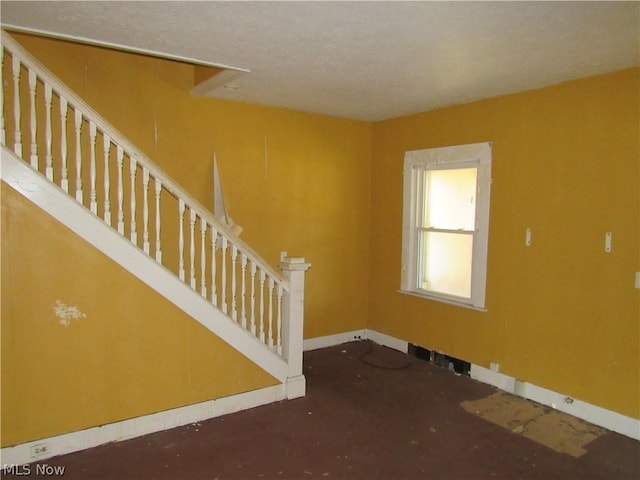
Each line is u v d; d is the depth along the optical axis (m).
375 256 5.21
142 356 3.04
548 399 3.61
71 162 3.47
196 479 2.61
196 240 4.02
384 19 2.33
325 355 4.79
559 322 3.53
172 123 3.95
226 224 4.06
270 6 2.20
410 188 4.72
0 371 2.58
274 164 4.53
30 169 2.62
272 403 3.61
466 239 4.29
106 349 2.90
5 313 2.58
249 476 2.65
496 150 3.91
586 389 3.38
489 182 3.97
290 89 3.77
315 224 4.87
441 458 2.87
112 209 3.66
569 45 2.66
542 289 3.63
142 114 3.80
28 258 2.63
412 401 3.69
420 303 4.68
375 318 5.23
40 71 2.62
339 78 3.43
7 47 2.50
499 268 3.93
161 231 3.93
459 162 4.26
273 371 3.62
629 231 3.12
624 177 3.13
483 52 2.80
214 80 3.61
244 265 3.45
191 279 3.24
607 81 3.20
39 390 2.70
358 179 5.16
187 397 3.23
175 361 3.16
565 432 3.21
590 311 3.34
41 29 2.63
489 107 3.96
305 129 4.70
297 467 2.75
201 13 2.31
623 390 3.18
